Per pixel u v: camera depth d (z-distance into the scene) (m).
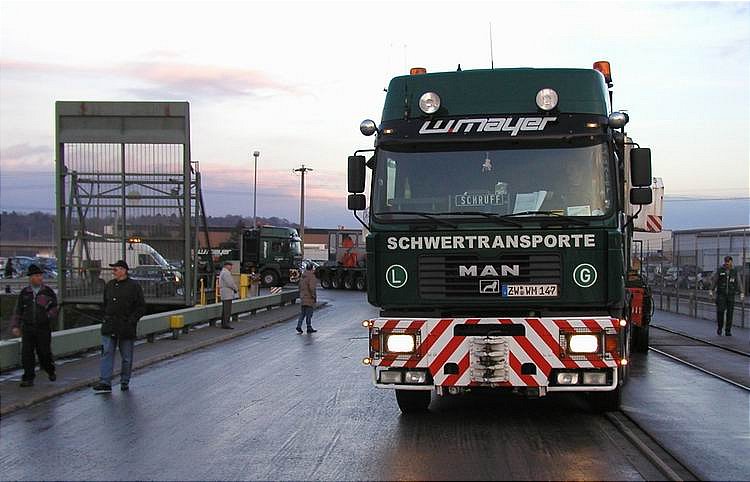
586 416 9.48
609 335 8.20
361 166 9.39
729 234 23.08
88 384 12.02
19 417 9.58
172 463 7.30
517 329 8.34
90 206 20.52
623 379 9.72
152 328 17.64
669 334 20.48
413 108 8.93
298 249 51.56
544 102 8.55
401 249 8.58
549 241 8.35
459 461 7.25
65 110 20.17
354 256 49.78
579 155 8.54
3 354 12.53
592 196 8.43
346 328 23.28
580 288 8.29
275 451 7.74
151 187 20.45
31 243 116.62
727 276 19.64
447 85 8.97
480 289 8.41
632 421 9.04
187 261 20.66
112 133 20.27
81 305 20.86
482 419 9.30
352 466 7.12
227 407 10.18
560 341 8.24
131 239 20.61
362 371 13.65
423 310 8.66
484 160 8.66
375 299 8.61
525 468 6.99
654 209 17.56
